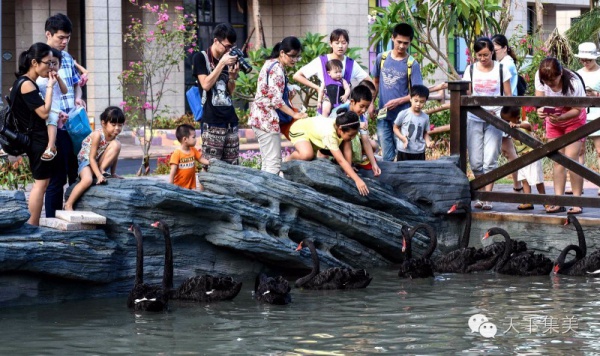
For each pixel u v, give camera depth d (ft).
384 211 41.93
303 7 94.02
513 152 46.44
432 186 43.11
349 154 41.47
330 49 67.15
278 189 38.32
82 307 32.83
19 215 32.89
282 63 41.63
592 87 45.29
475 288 35.70
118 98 82.17
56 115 35.12
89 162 36.37
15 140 34.50
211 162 39.27
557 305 32.55
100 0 80.74
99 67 80.94
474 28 65.16
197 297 33.53
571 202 41.14
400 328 29.40
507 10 66.85
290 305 32.94
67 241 33.78
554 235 41.29
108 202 35.50
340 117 40.22
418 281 37.29
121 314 31.68
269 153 41.81
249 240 36.55
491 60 44.57
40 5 80.02
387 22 64.08
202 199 36.14
